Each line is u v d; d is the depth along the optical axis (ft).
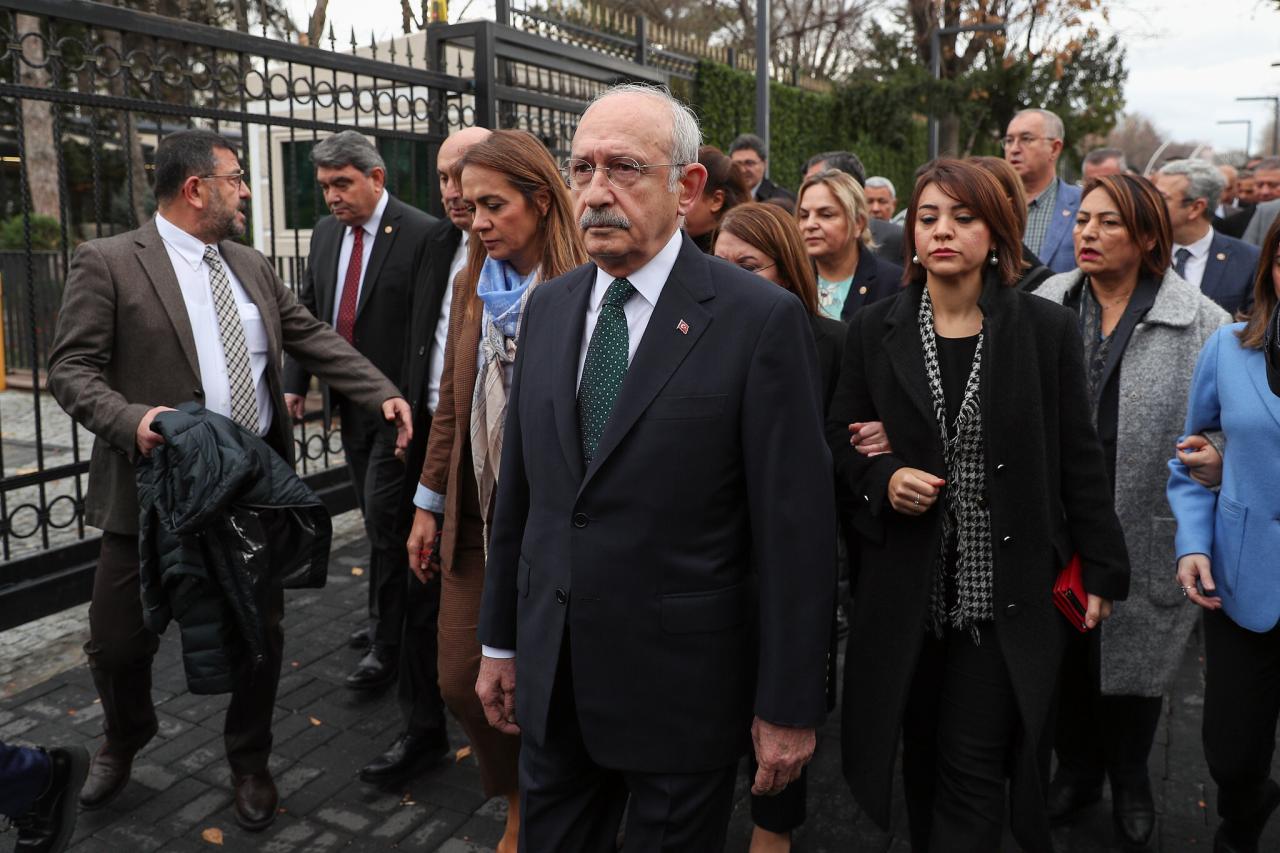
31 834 8.07
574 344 6.11
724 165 12.50
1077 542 7.45
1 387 30.66
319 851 9.35
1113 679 9.08
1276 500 7.36
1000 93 52.65
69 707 12.30
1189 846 9.37
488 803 10.16
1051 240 15.79
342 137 12.94
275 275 10.36
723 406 5.68
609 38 26.78
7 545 13.92
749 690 6.07
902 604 7.42
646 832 5.99
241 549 8.51
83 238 46.42
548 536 6.10
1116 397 9.27
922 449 7.39
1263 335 7.48
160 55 14.38
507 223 8.09
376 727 11.78
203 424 8.35
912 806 8.16
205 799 10.19
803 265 9.02
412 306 11.20
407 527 11.16
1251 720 7.75
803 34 71.56
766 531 5.73
